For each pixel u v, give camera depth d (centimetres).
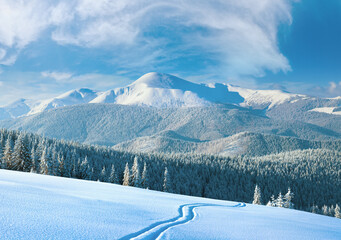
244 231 516
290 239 483
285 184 14638
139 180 6938
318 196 14150
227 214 774
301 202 13712
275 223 678
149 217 547
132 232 396
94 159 12912
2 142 7638
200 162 16175
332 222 922
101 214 500
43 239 294
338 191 14988
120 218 489
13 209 432
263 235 495
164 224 497
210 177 14488
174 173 14200
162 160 16238
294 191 14050
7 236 284
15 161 6312
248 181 14488
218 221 615
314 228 665
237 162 17762
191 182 13712
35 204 506
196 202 1072
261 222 668
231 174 15075
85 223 405
